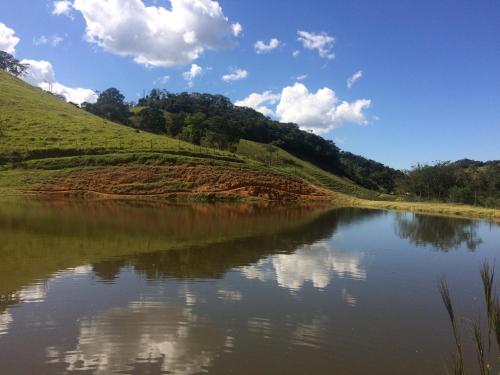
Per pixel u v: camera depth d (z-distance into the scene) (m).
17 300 12.34
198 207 47.16
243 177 64.62
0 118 70.75
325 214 44.28
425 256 21.48
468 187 72.25
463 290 15.19
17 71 128.62
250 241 23.45
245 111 167.62
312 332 10.65
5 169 56.72
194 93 163.00
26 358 8.91
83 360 8.86
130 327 10.59
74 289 13.45
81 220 29.72
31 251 18.58
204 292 13.52
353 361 9.16
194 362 8.88
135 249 19.77
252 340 10.04
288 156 116.50
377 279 16.22
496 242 27.16
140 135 79.56
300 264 18.11
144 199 55.03
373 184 139.88
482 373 4.77
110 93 123.38
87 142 67.56
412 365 9.05
